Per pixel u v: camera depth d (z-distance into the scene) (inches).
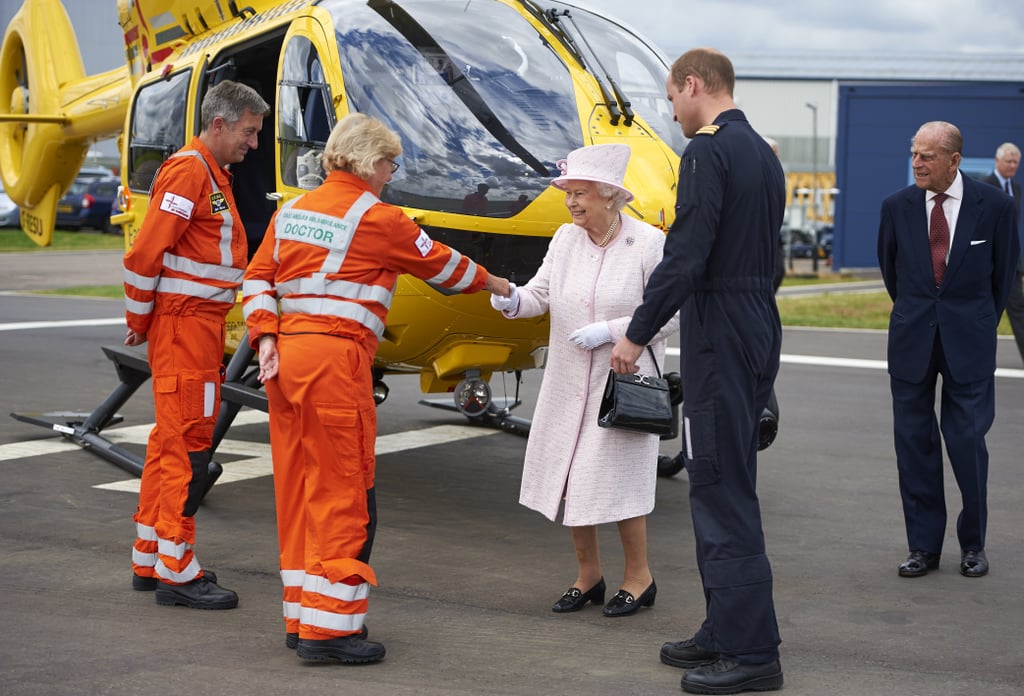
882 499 237.3
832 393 362.3
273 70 279.7
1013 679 143.0
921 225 189.3
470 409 221.5
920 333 188.2
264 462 267.6
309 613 145.2
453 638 156.3
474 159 207.8
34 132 396.5
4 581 178.1
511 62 220.5
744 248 137.0
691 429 139.0
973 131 831.7
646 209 207.5
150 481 172.6
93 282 745.0
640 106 229.6
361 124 149.1
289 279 148.6
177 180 165.5
